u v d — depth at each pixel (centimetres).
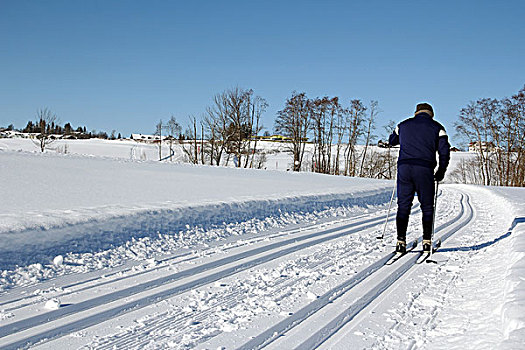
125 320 281
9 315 270
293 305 317
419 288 370
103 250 411
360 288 364
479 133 4512
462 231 699
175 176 1329
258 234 586
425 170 488
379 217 870
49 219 411
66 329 261
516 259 394
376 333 273
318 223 731
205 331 267
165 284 354
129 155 5812
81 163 1581
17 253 350
